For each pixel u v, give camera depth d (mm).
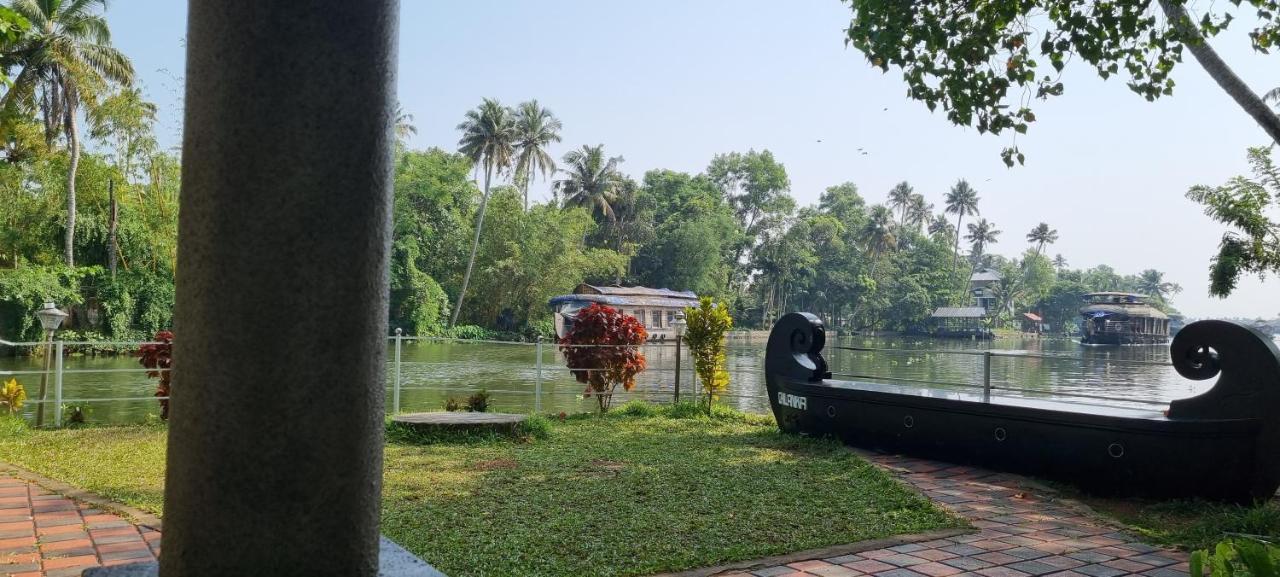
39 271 26156
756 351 43094
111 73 25781
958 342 75250
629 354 10562
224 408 1262
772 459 6527
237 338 1258
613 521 4445
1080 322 110938
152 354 9086
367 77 1339
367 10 1344
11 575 3453
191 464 1283
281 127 1269
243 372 1257
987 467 6270
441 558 3729
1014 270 106125
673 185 71188
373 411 1362
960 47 6180
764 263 71938
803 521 4523
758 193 74750
